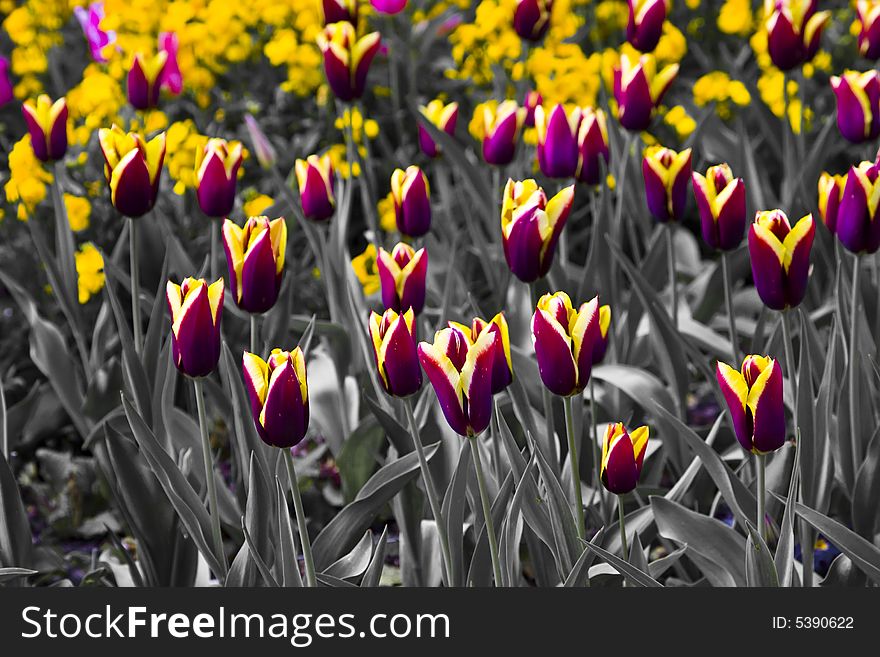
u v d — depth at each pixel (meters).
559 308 2.86
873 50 5.09
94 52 6.59
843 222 3.38
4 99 6.45
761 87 6.80
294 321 4.93
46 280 6.16
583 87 6.70
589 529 4.25
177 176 5.94
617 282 5.05
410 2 7.99
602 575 3.54
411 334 2.82
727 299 3.95
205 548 3.39
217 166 4.00
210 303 3.00
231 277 3.33
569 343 2.85
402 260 3.40
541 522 3.31
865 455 3.83
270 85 7.87
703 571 3.43
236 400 3.69
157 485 3.87
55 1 8.35
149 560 3.94
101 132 3.68
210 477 3.31
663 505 3.40
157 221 5.38
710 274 5.27
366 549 3.56
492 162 4.77
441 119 5.11
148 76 4.75
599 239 4.84
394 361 2.82
